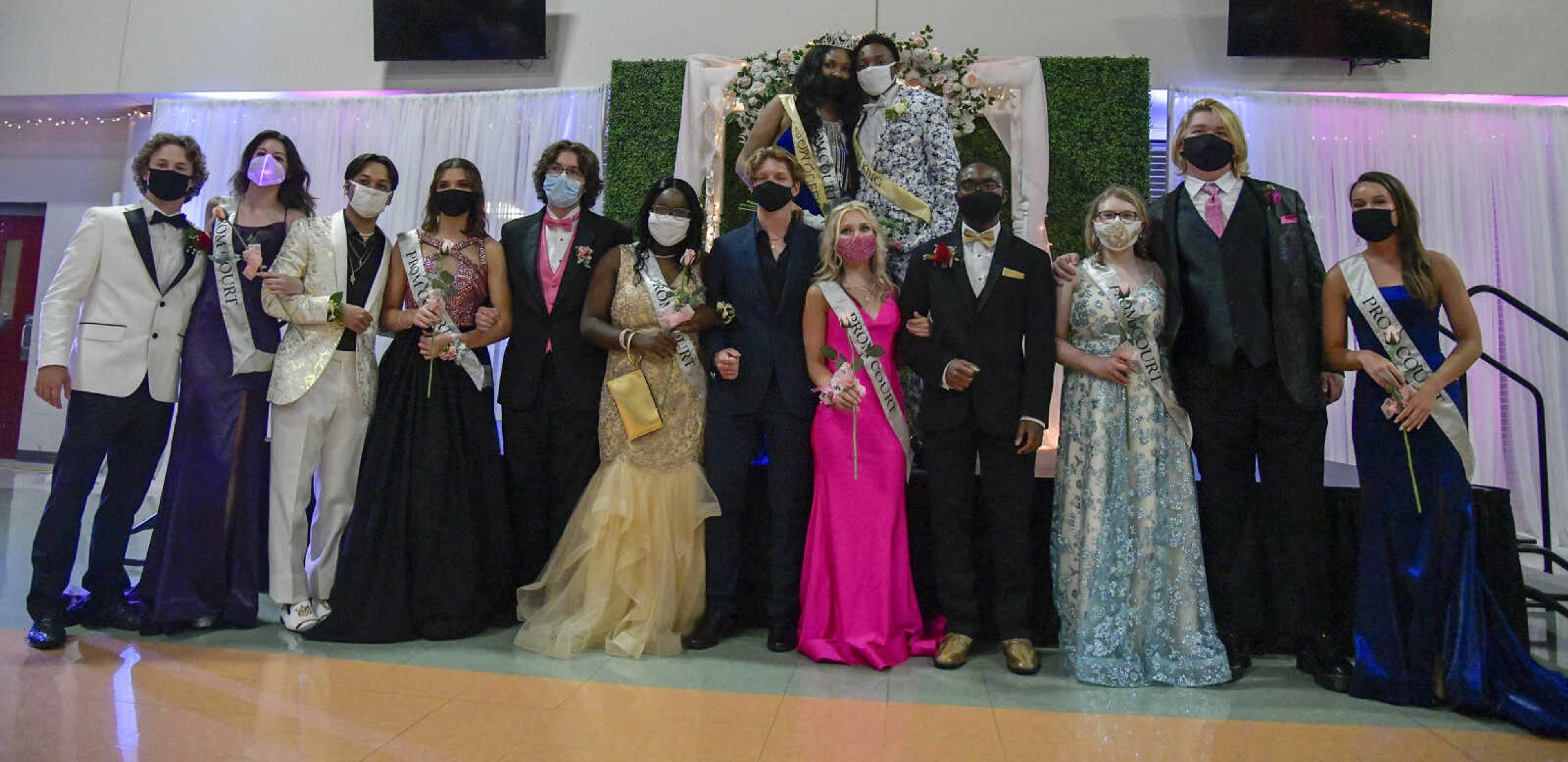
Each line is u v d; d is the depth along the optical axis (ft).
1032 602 10.66
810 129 12.32
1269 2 19.70
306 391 9.94
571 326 10.96
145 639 9.69
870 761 6.89
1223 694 8.86
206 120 23.48
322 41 22.94
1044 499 10.75
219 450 10.16
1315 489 9.37
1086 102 19.40
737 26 21.22
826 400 9.80
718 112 19.30
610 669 9.15
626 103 20.59
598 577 9.92
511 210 21.71
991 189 9.70
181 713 7.49
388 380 10.55
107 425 9.68
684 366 10.37
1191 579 9.37
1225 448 9.56
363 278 10.41
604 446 10.38
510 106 21.88
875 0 20.81
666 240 10.48
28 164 26.50
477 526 10.54
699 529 10.45
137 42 23.67
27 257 26.50
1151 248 9.88
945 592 9.79
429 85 22.47
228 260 10.14
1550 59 20.08
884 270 10.30
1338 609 10.03
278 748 6.80
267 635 10.02
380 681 8.50
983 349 9.67
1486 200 20.12
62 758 6.44
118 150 26.20
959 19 20.63
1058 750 7.22
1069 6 20.48
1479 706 8.16
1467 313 9.07
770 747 7.13
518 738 7.17
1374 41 19.60
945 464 9.72
